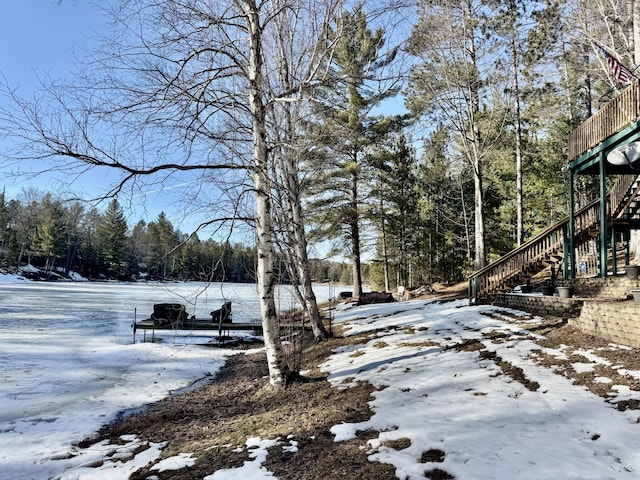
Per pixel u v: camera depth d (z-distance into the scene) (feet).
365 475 12.05
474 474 11.08
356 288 74.18
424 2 47.91
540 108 61.72
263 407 21.12
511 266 42.04
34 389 27.58
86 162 18.54
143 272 239.30
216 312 53.78
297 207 38.17
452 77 53.31
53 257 204.13
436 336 30.53
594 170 38.27
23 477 14.88
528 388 17.60
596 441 12.26
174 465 14.65
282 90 33.14
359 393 20.11
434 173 83.10
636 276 30.12
